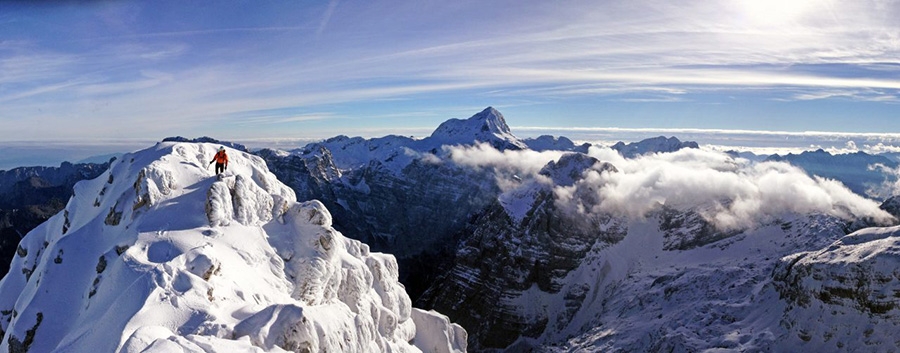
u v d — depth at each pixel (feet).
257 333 127.65
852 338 335.47
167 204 198.08
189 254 158.20
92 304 157.69
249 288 167.12
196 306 133.69
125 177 225.15
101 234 204.95
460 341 349.41
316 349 137.18
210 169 234.17
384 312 257.75
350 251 277.03
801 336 357.41
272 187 247.29
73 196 253.65
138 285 139.95
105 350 120.16
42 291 178.60
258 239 201.77
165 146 231.91
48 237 252.21
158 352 90.68
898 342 318.45
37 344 163.43
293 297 193.57
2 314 224.53
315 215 219.61
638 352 455.22
